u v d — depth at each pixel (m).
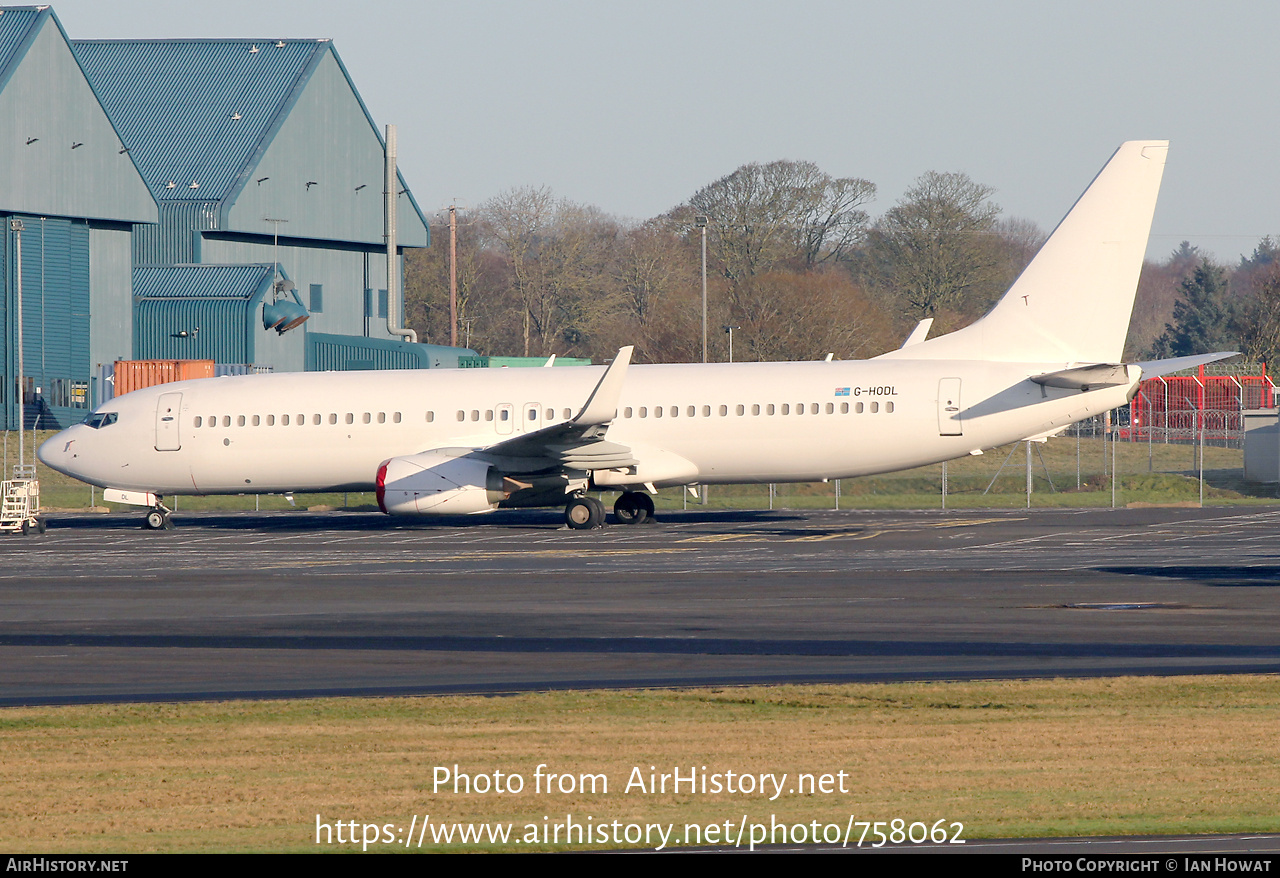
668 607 75.06
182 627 69.44
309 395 128.38
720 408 122.06
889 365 122.00
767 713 48.50
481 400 126.12
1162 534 117.88
